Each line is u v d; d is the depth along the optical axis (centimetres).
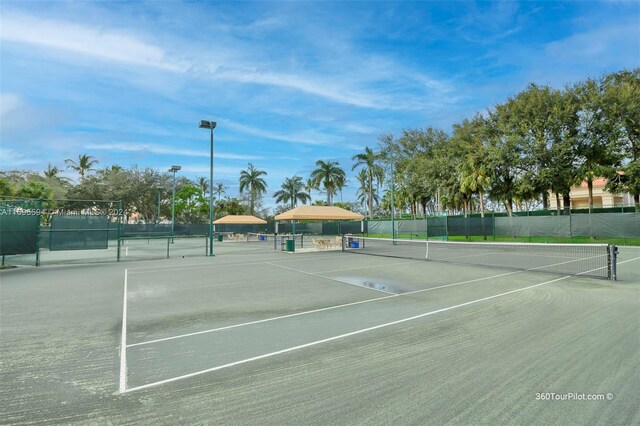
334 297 876
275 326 623
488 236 3316
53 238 1697
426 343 516
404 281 1113
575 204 5509
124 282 1157
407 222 3950
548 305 749
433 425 302
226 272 1398
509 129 3450
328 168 6034
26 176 4816
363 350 491
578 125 3116
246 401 350
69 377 415
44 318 697
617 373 401
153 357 478
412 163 5447
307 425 305
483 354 468
